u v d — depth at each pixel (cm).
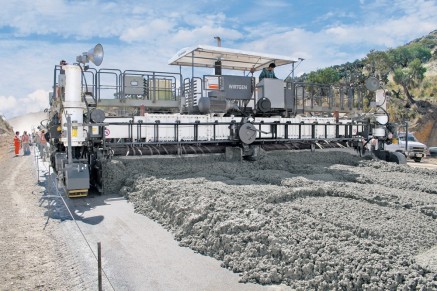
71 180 845
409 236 502
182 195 691
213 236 524
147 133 1074
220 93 1309
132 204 811
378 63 5691
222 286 420
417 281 367
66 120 910
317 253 437
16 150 2756
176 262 491
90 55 916
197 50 1335
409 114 4959
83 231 629
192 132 1134
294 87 1531
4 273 461
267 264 447
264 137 1260
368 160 1236
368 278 380
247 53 1395
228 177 940
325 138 1352
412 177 987
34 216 732
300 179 836
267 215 575
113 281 437
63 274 458
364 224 536
